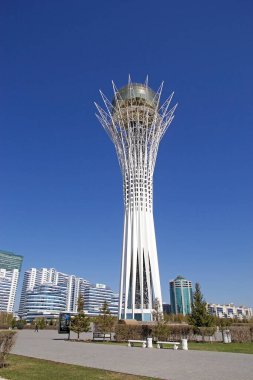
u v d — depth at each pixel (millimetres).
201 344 36812
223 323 49312
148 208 88562
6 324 119000
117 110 91438
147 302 82375
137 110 90312
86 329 46812
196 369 18141
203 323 43000
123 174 91250
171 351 28844
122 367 18891
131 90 93562
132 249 85000
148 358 23375
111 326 46031
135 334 41750
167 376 15922
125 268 83750
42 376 15383
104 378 15070
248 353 26922
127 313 80188
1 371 16828
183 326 41969
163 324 40625
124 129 90875
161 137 91750
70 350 29938
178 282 198250
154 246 85688
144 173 89562
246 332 40719
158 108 93625
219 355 25297
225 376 15984
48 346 34844
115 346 34938
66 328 49562
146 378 15250
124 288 82000
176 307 193375
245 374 16562
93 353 27109
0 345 18781
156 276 82812
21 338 51875
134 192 88688
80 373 16422
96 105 90062
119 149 91000
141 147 89875
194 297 45906
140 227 86188
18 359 22078
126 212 88812
